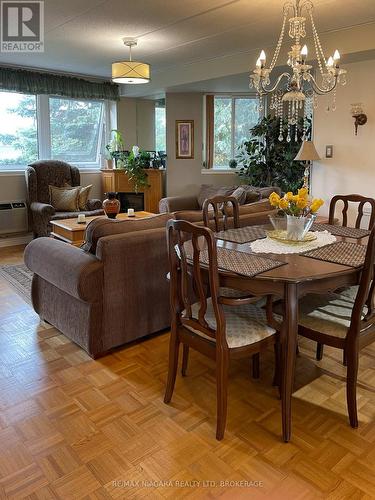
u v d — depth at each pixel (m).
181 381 2.46
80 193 5.85
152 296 2.90
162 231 2.85
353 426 2.04
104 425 2.06
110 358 2.73
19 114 5.99
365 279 1.89
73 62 5.50
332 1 3.23
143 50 4.82
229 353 1.95
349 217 4.64
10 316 3.42
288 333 1.91
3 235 5.89
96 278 2.57
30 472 1.76
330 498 1.62
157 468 1.78
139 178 6.56
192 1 3.26
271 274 1.88
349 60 4.25
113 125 7.02
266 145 6.21
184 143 6.72
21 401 2.26
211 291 1.87
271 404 2.25
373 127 4.34
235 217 3.16
